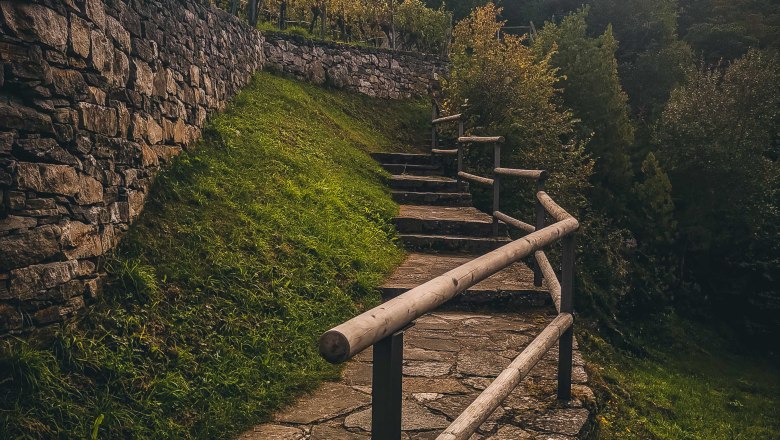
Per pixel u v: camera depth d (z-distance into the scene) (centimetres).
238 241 454
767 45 2931
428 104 1384
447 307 482
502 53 1142
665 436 608
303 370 348
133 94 426
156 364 312
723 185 1892
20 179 295
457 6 2523
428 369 355
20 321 287
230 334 359
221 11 742
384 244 621
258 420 293
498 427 282
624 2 2844
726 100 1964
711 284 1914
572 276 310
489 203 1000
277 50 1089
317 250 501
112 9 398
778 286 1839
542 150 1071
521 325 445
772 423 1017
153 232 415
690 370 1377
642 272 1594
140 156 432
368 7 1493
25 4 300
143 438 266
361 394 325
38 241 302
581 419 293
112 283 353
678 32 3225
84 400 274
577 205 1234
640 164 1956
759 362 1669
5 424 243
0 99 291
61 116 327
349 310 443
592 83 1652
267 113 818
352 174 795
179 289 375
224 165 573
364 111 1191
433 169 947
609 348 1073
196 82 595
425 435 274
